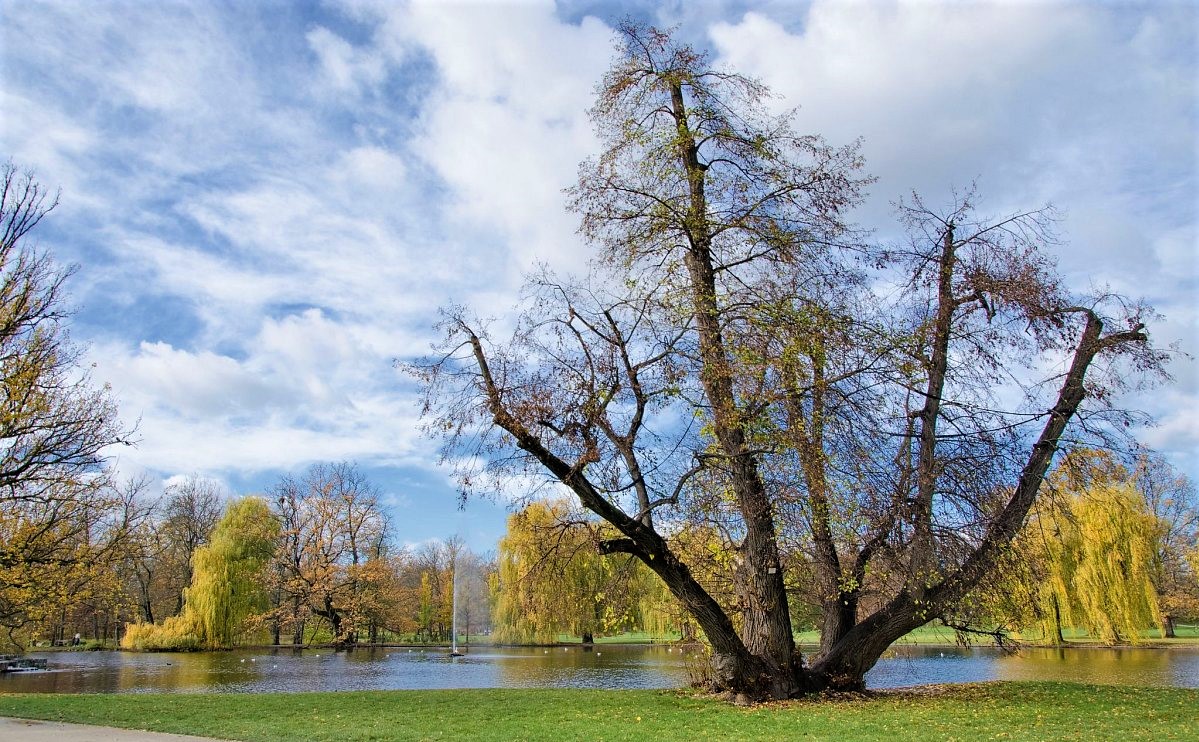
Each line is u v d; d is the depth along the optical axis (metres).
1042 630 40.06
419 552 81.00
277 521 54.44
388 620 57.56
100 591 31.14
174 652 48.72
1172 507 52.69
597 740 12.02
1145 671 27.81
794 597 20.62
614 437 17.19
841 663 18.34
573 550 18.55
